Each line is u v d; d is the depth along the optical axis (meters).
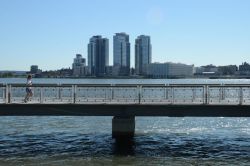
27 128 38.91
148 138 32.16
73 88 29.12
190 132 36.56
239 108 27.50
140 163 23.20
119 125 28.48
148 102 28.98
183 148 27.86
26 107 28.44
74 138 32.09
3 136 33.41
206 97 28.39
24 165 22.62
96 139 31.48
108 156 24.98
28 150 26.88
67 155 25.25
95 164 22.91
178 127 40.84
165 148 27.77
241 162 23.72
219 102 28.81
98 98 29.55
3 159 24.11
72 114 28.45
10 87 29.05
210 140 31.58
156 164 23.02
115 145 28.58
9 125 41.31
